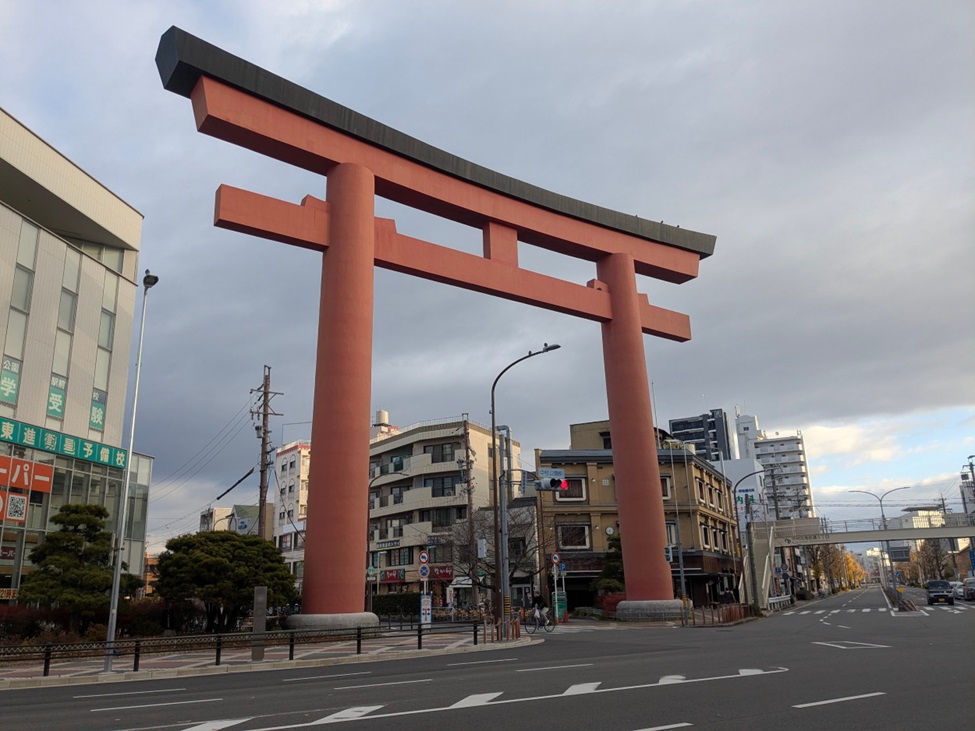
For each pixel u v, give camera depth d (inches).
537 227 1347.2
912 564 5403.5
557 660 674.2
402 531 2272.4
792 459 5378.9
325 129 1116.5
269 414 1566.2
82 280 1222.9
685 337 1551.4
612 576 1796.3
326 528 1016.9
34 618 869.8
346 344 1063.6
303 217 1082.7
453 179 1250.6
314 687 503.8
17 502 1039.0
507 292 1274.6
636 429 1390.3
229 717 368.5
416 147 1197.1
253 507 3144.7
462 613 1678.2
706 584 2112.5
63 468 1139.9
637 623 1337.4
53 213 1244.5
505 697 414.9
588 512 1966.0
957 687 425.7
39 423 1101.7
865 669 525.3
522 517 1974.7
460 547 1879.9
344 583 1005.2
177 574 967.0
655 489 1380.4
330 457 1034.1
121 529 760.3
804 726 313.1
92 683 617.3
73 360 1185.4
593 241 1435.8
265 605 757.9
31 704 457.4
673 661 623.5
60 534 910.4
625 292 1443.2
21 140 1127.6
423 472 2250.2
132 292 1359.5
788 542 2588.6
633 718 338.3
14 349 1067.9
